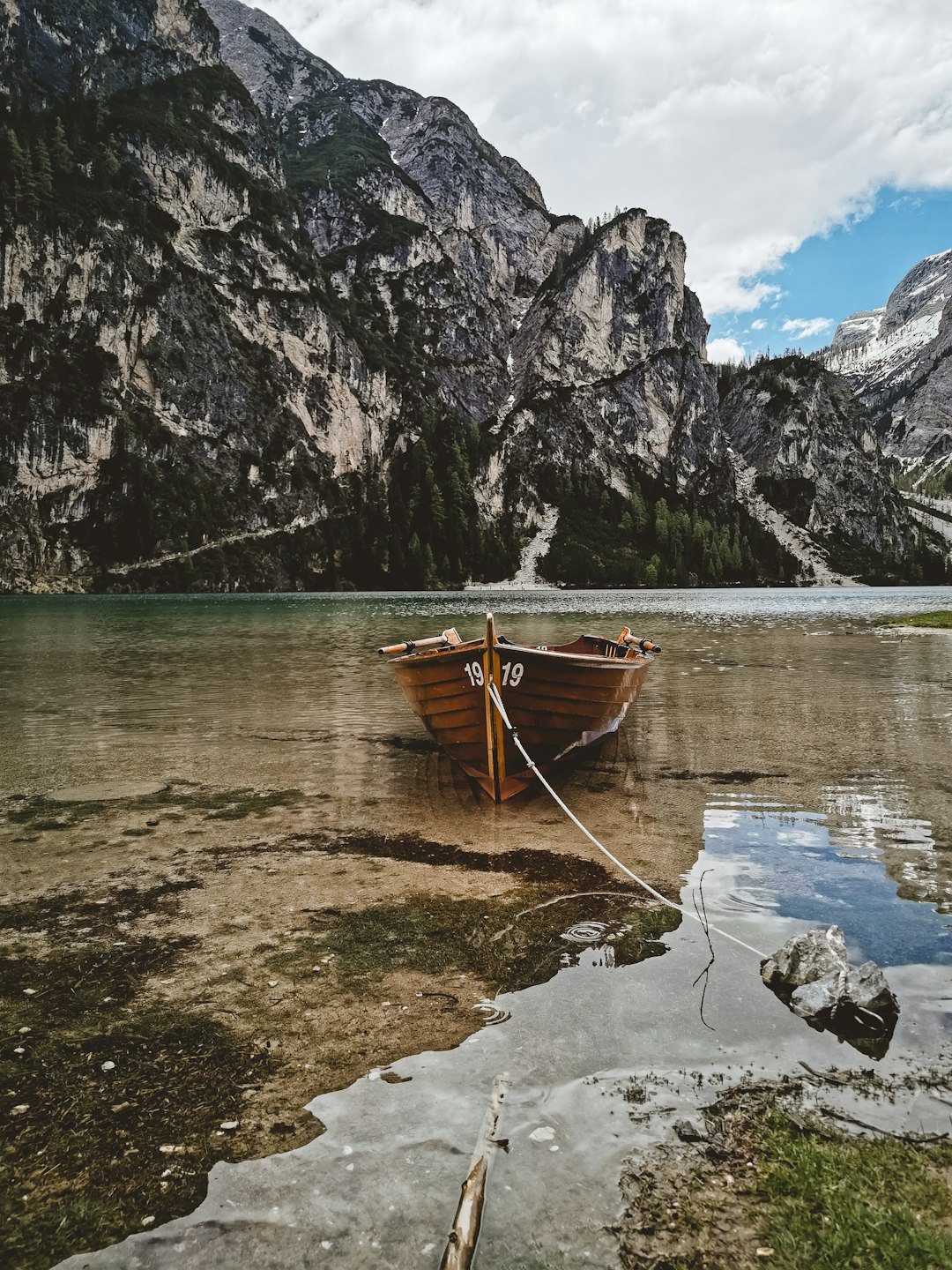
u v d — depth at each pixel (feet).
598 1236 8.68
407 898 19.03
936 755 34.06
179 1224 8.93
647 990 14.23
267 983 14.71
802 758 33.58
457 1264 8.08
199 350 527.81
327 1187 9.46
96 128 559.38
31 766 33.53
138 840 23.80
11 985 14.70
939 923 16.89
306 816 26.43
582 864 21.29
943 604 246.68
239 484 528.22
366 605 260.01
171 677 64.49
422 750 37.14
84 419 455.63
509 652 28.07
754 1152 9.99
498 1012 13.52
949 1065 11.82
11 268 456.04
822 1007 13.21
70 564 440.86
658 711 46.01
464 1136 10.34
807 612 194.90
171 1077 11.75
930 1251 8.33
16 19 581.12
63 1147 10.20
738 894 18.84
